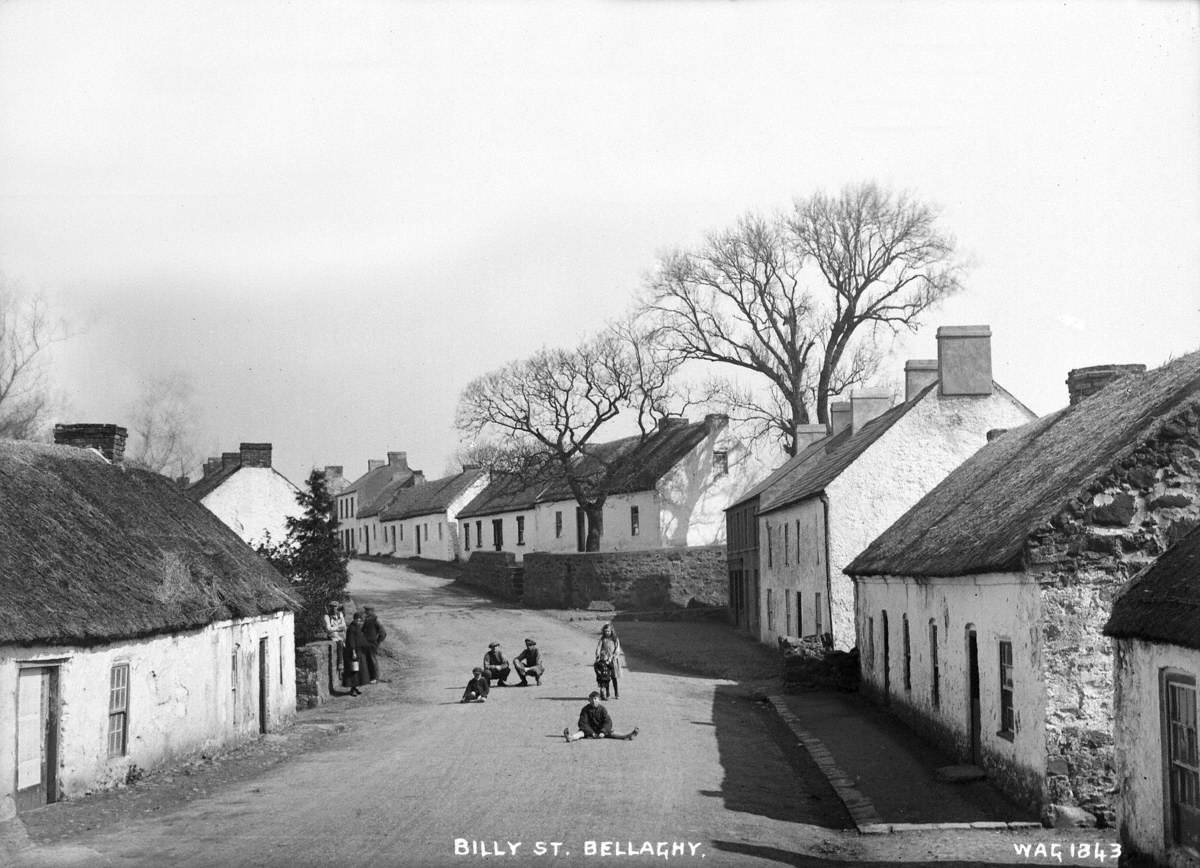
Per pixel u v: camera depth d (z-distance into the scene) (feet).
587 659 143.02
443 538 307.17
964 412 128.67
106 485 82.02
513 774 67.26
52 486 73.97
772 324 213.46
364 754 76.79
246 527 181.47
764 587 162.20
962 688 69.62
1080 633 55.21
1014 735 59.57
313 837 50.90
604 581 206.39
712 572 205.26
